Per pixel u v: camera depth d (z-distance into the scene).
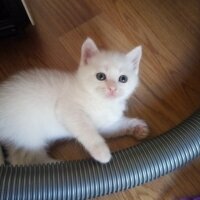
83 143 0.23
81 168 0.23
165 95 0.30
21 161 0.26
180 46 0.32
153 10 0.33
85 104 0.24
